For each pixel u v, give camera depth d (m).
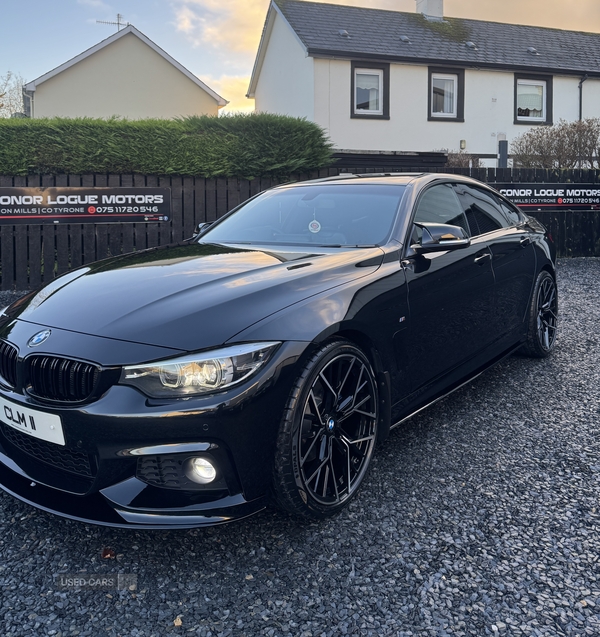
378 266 2.85
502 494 2.65
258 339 2.17
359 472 2.60
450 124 18.14
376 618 1.90
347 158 9.14
